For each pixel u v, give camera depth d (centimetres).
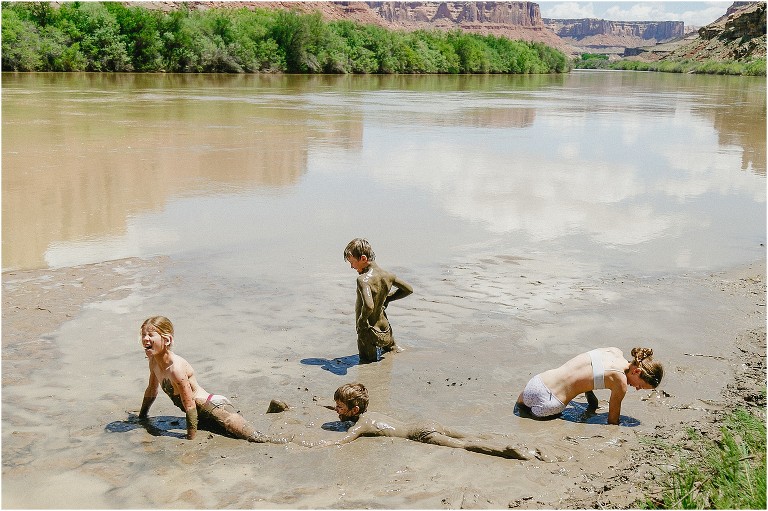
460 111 3250
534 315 704
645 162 1764
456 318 691
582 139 2233
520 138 2216
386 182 1398
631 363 505
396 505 388
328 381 552
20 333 621
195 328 645
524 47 13038
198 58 7000
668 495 400
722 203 1287
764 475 412
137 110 2686
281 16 8306
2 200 1122
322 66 8450
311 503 388
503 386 553
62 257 846
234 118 2509
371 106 3403
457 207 1188
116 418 487
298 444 456
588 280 823
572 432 486
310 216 1093
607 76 12138
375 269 598
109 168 1430
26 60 5694
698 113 3441
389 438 468
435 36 10944
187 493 396
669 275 854
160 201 1165
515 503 393
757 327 688
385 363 588
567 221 1116
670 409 521
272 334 639
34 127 2020
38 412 488
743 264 910
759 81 9306
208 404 473
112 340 613
